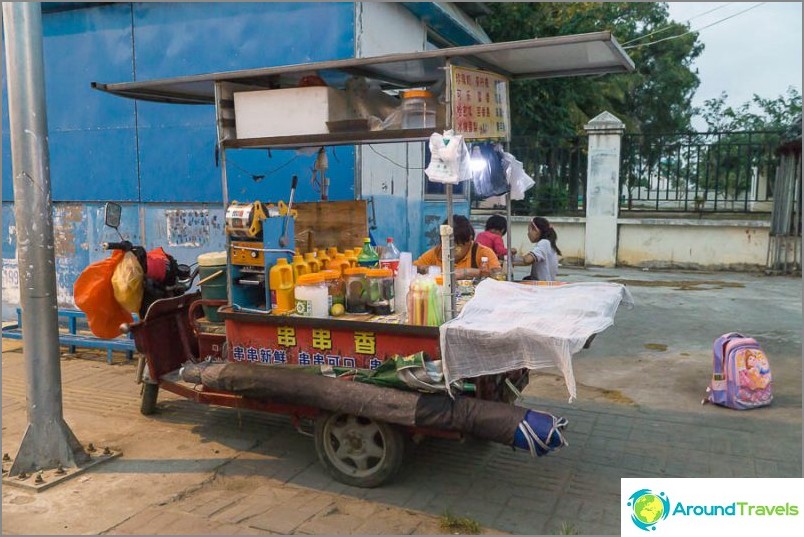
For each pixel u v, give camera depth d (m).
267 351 3.73
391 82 4.11
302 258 3.83
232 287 3.83
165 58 6.27
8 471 3.66
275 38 5.73
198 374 3.81
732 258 11.23
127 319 4.37
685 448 3.96
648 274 10.98
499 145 4.30
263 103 3.75
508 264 4.62
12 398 5.02
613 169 11.62
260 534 3.03
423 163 7.24
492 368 3.03
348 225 4.64
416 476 3.61
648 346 6.31
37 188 3.54
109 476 3.64
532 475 3.61
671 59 20.00
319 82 3.85
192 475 3.65
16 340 6.88
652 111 20.62
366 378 3.31
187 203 6.39
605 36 2.98
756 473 3.61
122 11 6.38
